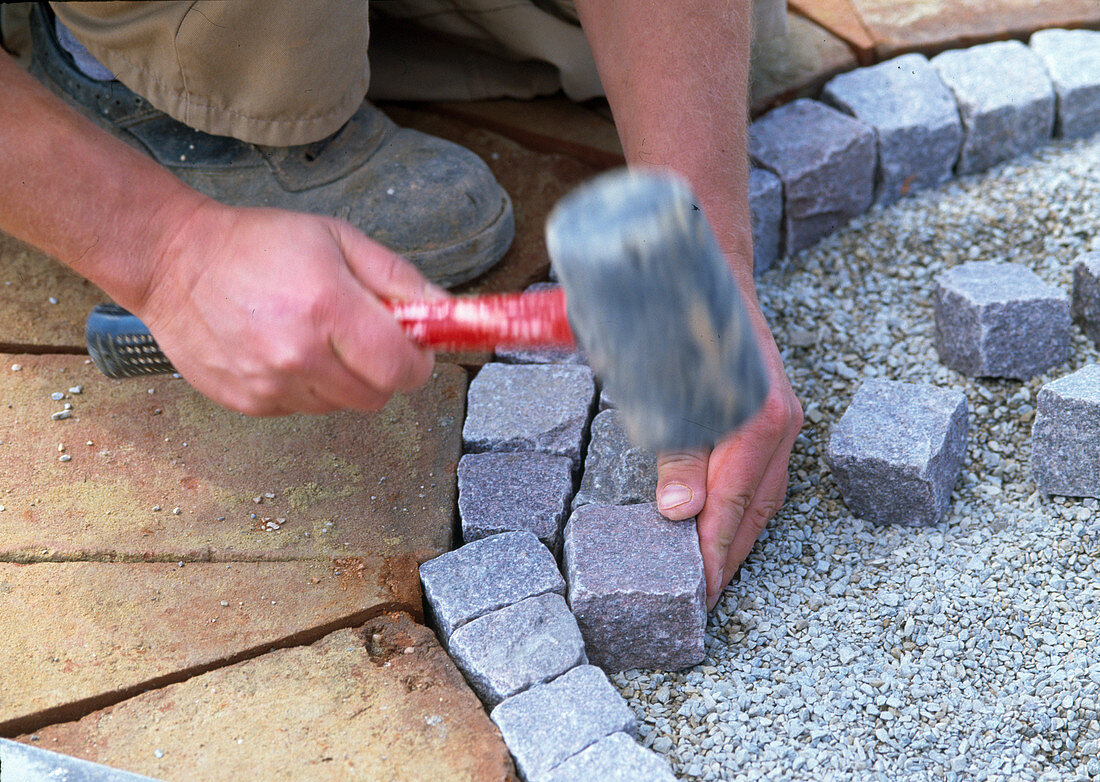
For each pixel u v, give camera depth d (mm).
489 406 2213
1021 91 3082
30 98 1479
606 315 895
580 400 2217
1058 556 2027
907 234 2920
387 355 1309
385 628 1793
